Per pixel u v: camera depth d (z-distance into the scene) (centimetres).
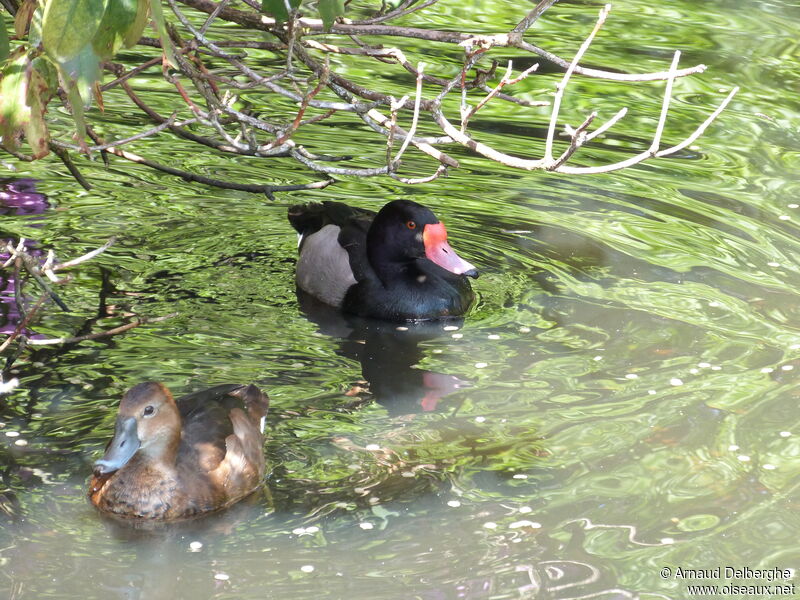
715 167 1602
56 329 1070
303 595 715
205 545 779
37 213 1337
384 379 1029
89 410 934
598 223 1408
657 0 2447
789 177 1564
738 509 817
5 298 1120
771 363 1050
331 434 926
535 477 861
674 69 681
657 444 909
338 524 800
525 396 992
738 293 1211
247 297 1204
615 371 1038
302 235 1323
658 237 1364
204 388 982
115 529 796
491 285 1244
